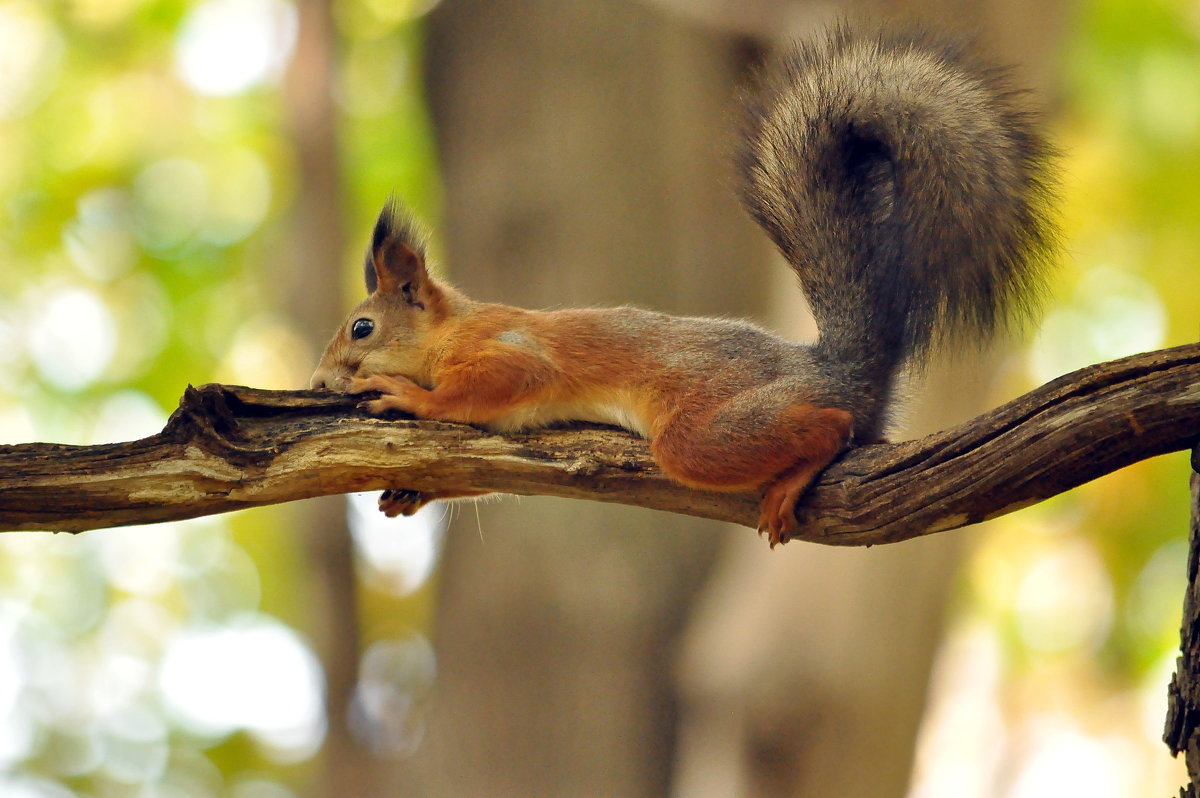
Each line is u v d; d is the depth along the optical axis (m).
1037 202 7.73
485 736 13.98
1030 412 5.84
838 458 6.76
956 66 8.03
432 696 14.82
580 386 7.79
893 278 7.89
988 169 7.71
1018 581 21.77
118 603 19.42
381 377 7.57
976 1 11.73
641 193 14.68
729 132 8.52
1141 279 18.39
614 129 14.80
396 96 18.06
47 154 17.78
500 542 14.42
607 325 7.96
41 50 17.77
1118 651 20.94
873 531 6.46
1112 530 19.89
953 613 13.38
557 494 7.12
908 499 6.27
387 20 17.33
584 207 14.61
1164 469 18.89
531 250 14.66
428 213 17.55
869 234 8.05
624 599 14.01
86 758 18.70
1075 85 15.84
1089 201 17.33
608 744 13.72
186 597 19.48
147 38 17.61
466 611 14.52
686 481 7.05
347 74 17.25
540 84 15.01
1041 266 7.69
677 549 14.31
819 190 8.15
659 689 13.92
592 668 13.88
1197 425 5.53
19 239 17.75
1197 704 5.54
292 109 13.84
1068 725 23.02
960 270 7.71
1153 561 19.77
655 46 14.91
